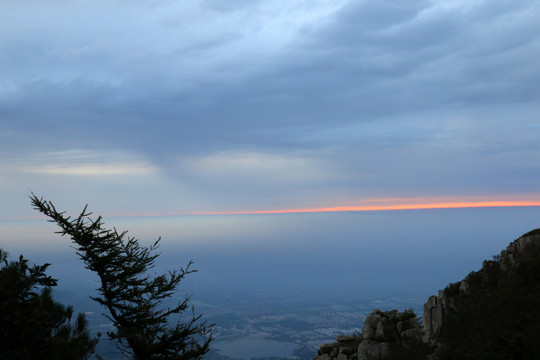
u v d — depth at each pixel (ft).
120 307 48.65
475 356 48.52
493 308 55.98
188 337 48.52
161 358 46.01
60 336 27.58
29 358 24.63
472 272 67.36
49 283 28.17
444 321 60.95
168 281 50.70
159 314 49.78
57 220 47.24
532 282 57.16
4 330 24.41
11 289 25.76
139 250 51.78
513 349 45.78
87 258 47.80
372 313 71.20
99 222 49.80
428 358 55.36
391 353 61.00
